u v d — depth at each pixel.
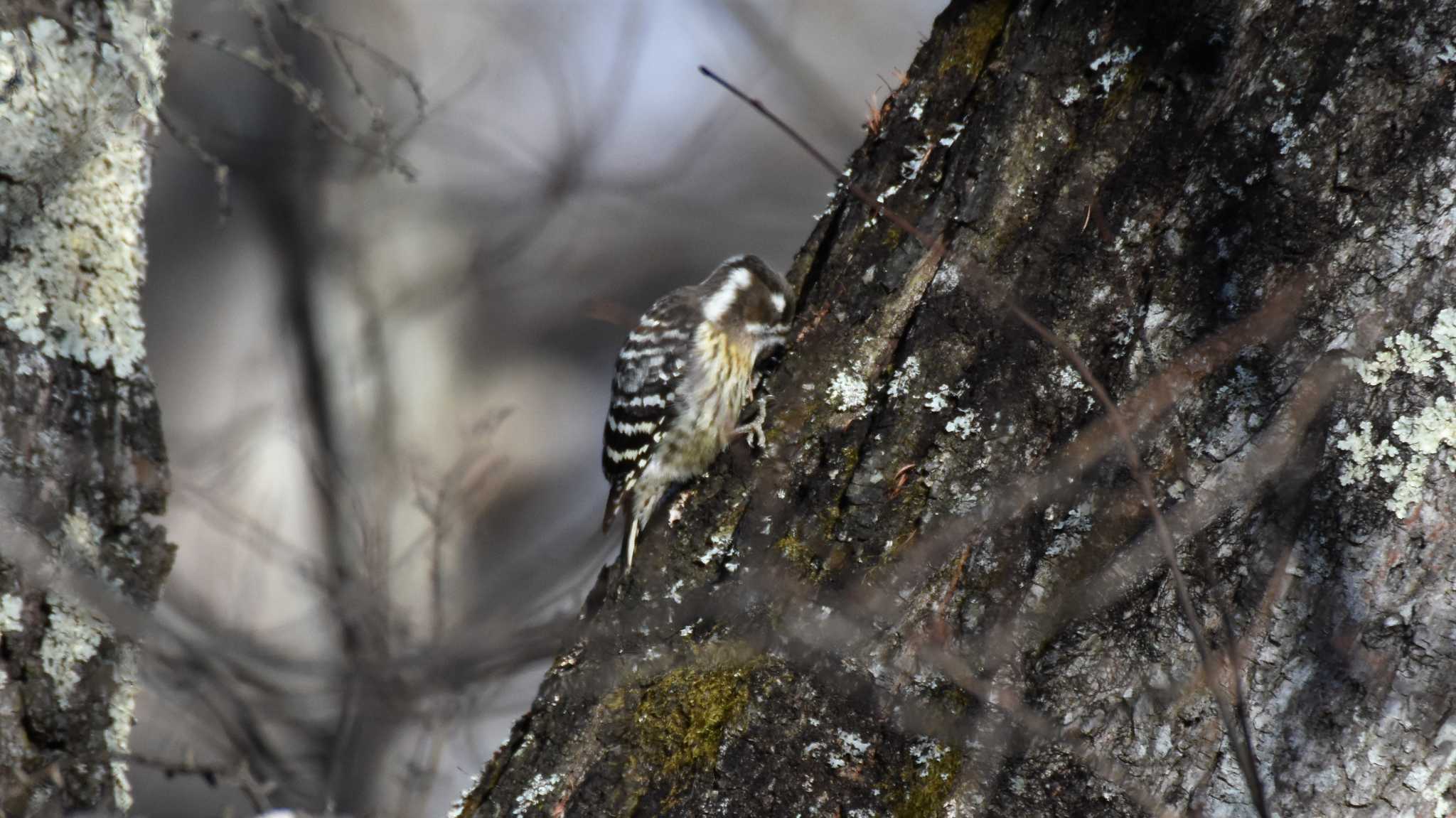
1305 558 5.64
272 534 17.19
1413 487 5.51
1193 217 6.19
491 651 13.84
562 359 25.41
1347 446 5.63
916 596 6.29
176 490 16.56
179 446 20.58
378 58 9.55
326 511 19.52
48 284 7.91
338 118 9.72
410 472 19.39
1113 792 5.77
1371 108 5.79
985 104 6.97
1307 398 5.73
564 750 6.69
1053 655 5.98
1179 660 5.77
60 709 7.78
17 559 7.48
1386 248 5.68
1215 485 5.86
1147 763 5.75
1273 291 5.89
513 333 24.97
